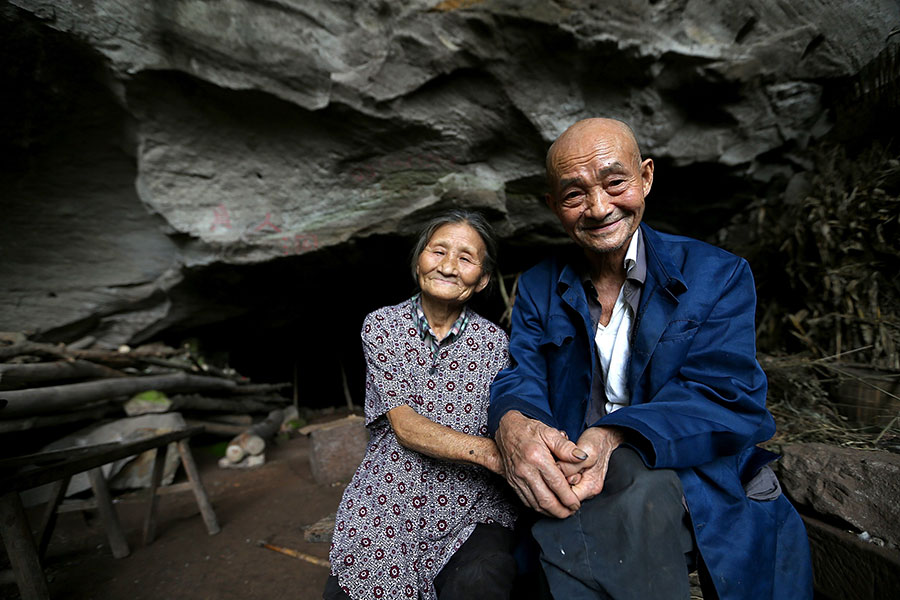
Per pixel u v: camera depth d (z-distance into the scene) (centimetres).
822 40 229
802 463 152
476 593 102
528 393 124
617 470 98
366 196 296
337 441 310
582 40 217
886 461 134
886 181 200
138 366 366
